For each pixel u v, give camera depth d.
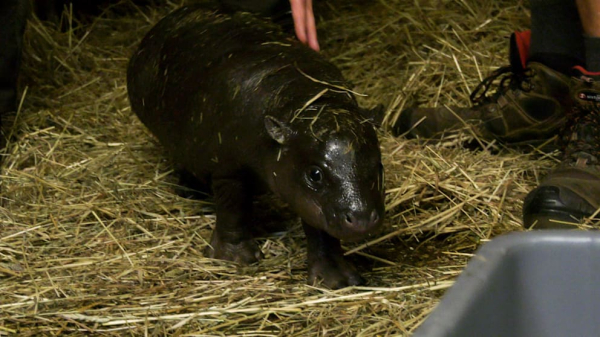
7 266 1.87
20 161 2.26
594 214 1.87
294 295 1.75
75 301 1.76
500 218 1.98
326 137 1.66
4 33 2.17
